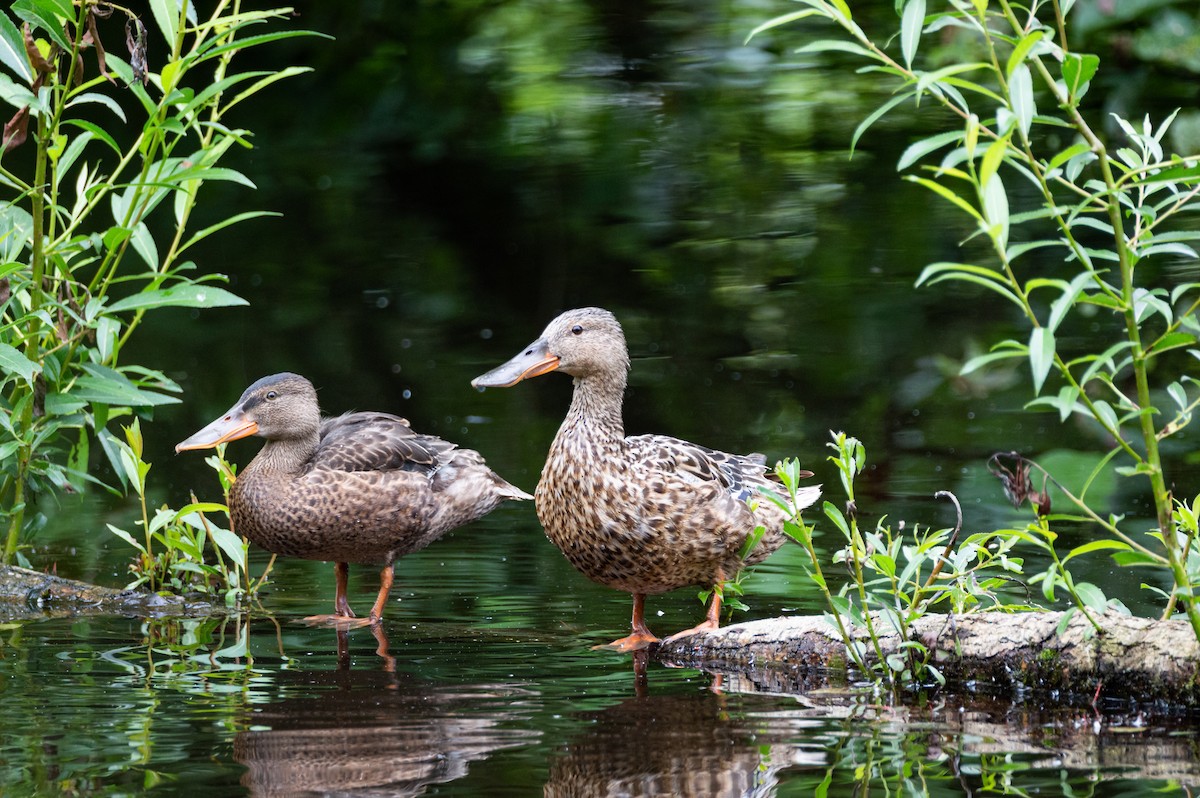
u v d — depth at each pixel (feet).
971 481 48.73
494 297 82.99
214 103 36.58
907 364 67.26
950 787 20.76
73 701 25.54
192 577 37.96
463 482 39.70
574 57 89.61
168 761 21.65
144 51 32.24
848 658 28.91
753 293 77.66
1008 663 27.25
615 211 88.99
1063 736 23.84
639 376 66.90
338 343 72.33
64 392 34.55
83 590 36.04
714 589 33.30
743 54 82.53
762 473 36.17
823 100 79.77
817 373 66.64
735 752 22.56
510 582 37.91
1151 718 25.12
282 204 99.55
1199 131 66.80
